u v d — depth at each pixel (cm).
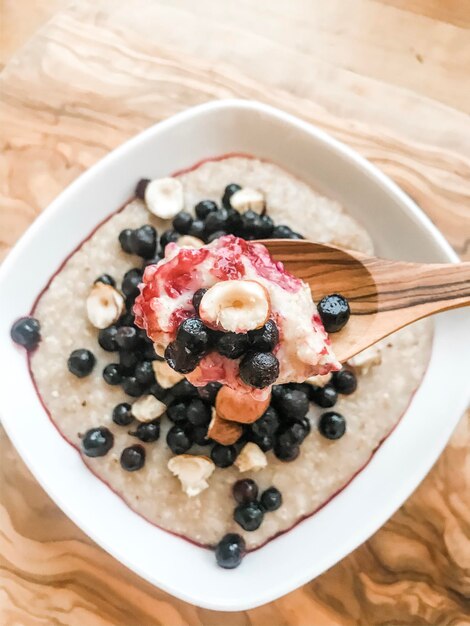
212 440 20
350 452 20
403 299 18
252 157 21
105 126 22
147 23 22
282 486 20
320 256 19
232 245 17
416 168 22
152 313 17
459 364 20
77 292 21
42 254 20
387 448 20
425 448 20
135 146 20
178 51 22
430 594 20
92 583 21
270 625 21
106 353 21
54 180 22
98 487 20
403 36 22
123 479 20
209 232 21
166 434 21
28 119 22
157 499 20
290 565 19
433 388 20
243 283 16
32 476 21
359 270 19
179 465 20
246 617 21
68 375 21
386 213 21
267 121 21
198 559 20
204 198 21
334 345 18
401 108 22
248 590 19
